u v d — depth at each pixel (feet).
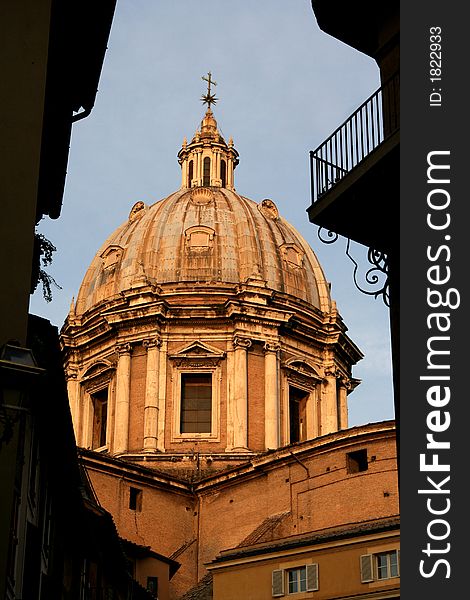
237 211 231.71
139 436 205.77
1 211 57.62
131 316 212.84
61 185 82.33
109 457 187.11
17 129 59.62
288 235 232.53
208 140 260.01
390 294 67.92
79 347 222.28
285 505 179.93
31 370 43.55
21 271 56.65
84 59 75.82
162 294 215.31
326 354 221.87
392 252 68.03
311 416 215.92
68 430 83.30
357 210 68.03
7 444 48.73
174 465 201.26
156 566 171.12
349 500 171.12
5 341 54.90
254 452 201.67
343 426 221.66
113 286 222.69
